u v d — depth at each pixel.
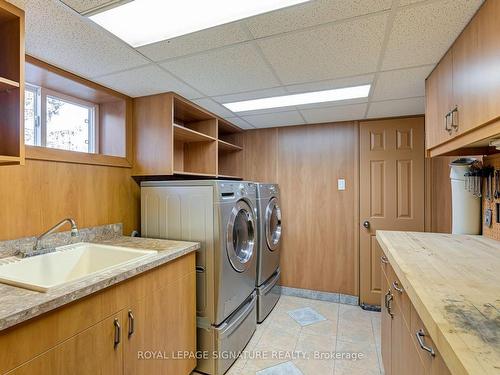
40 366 1.01
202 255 2.02
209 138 2.85
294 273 3.44
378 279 3.08
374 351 2.25
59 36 1.44
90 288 1.17
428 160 2.97
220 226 1.99
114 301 1.32
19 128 1.25
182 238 2.11
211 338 1.97
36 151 1.74
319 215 3.35
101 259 1.85
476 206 2.00
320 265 3.34
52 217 1.84
